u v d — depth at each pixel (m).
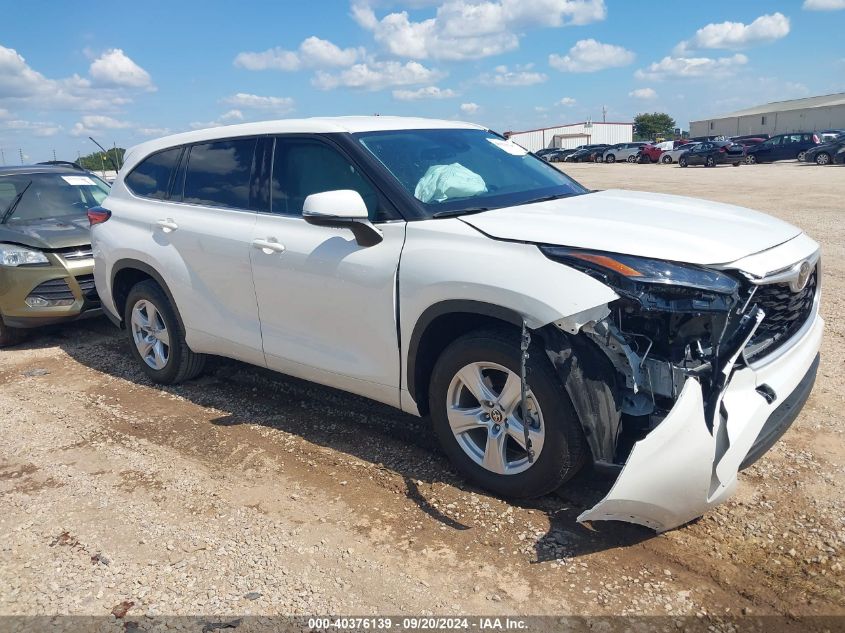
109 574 2.91
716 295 2.64
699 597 2.59
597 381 2.79
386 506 3.32
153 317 5.08
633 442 2.86
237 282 4.23
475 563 2.86
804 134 33.75
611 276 2.72
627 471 2.59
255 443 4.09
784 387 2.97
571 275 2.78
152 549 3.08
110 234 5.16
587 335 2.80
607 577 2.72
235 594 2.75
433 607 2.62
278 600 2.70
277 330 4.10
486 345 3.08
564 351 2.81
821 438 3.73
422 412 3.55
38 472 3.88
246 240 4.12
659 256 2.75
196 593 2.77
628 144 46.75
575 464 2.97
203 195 4.58
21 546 3.15
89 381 5.46
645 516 2.71
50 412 4.82
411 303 3.29
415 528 3.12
